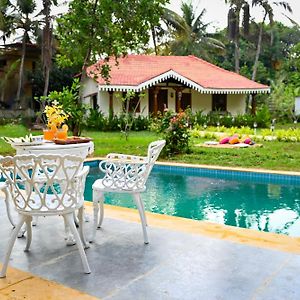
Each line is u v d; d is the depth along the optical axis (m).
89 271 2.97
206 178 8.80
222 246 3.50
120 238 3.75
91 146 4.52
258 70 35.09
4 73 26.53
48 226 4.16
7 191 4.09
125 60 23.55
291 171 8.31
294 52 35.38
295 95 24.69
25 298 2.58
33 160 2.87
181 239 3.70
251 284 2.75
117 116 19.73
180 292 2.64
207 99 23.38
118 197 7.14
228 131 17.39
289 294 2.60
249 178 8.41
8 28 23.97
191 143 12.90
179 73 20.97
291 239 3.71
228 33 30.42
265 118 20.69
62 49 14.76
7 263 2.94
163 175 9.19
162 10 15.04
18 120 22.16
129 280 2.83
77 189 3.08
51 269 3.04
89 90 22.69
